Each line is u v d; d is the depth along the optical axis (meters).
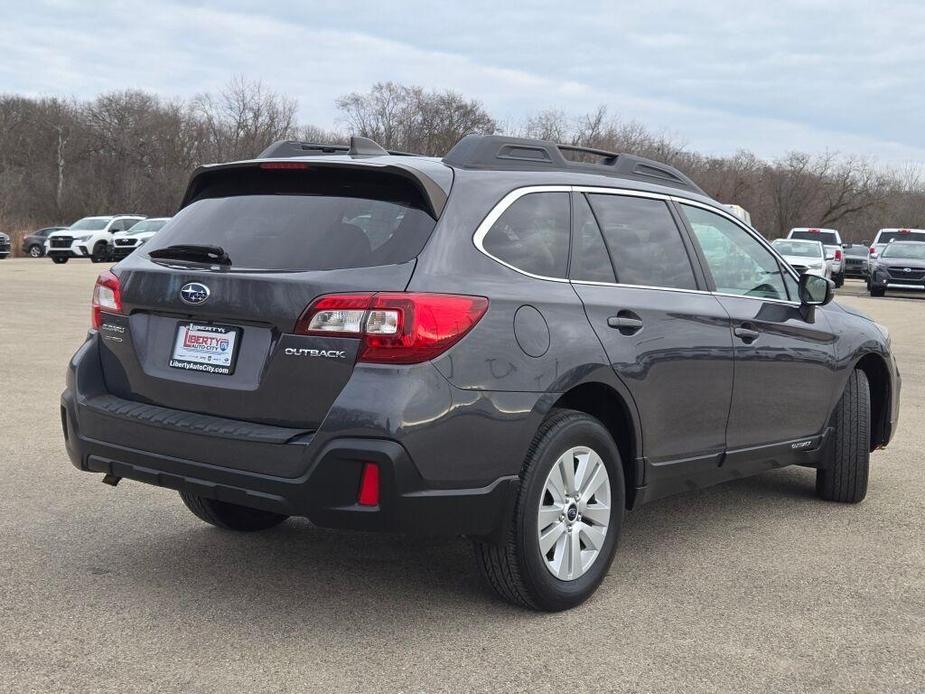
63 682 3.04
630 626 3.63
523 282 3.65
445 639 3.46
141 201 77.62
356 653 3.32
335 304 3.28
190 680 3.08
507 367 3.46
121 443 3.71
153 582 3.95
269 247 3.57
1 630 3.43
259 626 3.53
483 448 3.38
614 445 3.91
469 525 3.40
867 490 5.80
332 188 3.68
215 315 3.52
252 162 3.77
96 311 3.97
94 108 79.38
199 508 4.48
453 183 3.65
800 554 4.55
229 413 3.48
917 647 3.50
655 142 64.12
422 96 71.81
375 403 3.20
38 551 4.29
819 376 5.14
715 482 4.64
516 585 3.61
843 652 3.44
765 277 4.99
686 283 4.42
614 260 4.10
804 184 75.62
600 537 3.88
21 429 6.71
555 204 3.96
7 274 27.14
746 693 3.11
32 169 79.50
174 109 79.88
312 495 3.25
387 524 3.23
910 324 17.84
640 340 4.00
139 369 3.75
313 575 4.09
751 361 4.63
